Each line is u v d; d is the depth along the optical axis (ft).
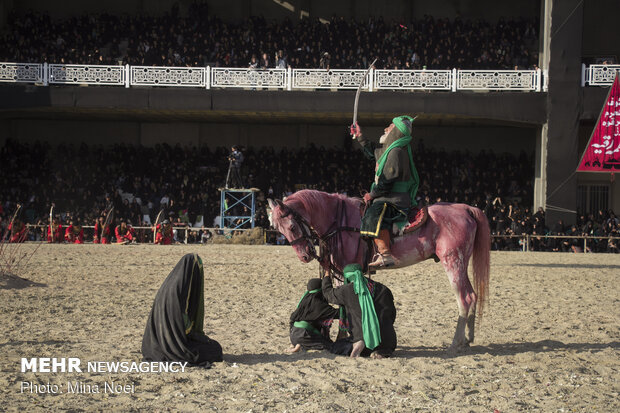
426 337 29.43
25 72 99.30
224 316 34.12
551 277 52.85
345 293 25.03
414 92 96.63
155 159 112.37
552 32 92.22
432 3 121.49
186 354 23.21
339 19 115.34
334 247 26.17
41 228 96.32
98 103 99.60
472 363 23.94
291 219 25.86
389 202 25.85
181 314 23.35
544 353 25.61
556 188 91.50
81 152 114.83
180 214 101.24
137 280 48.08
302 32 114.93
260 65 106.22
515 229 90.22
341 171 107.34
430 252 26.08
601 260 70.08
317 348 25.93
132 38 115.96
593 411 18.69
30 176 109.91
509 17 119.14
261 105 99.50
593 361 24.68
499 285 47.75
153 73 99.66
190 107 99.91
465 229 26.08
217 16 124.36
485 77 95.04
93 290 42.68
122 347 26.23
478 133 117.70
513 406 19.04
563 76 91.86
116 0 125.49
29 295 39.88
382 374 22.22
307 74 99.66
